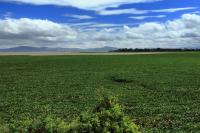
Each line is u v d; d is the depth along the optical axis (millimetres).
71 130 10609
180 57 134125
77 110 27797
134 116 25281
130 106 29750
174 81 49344
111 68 76188
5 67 81188
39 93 38531
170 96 35625
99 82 49219
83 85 45719
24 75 60812
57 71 69000
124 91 39469
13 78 55781
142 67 78625
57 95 36844
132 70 69688
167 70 69062
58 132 10453
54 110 27875
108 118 11078
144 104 30641
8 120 24297
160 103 31219
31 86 45062
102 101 11758
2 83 48906
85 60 114000
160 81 49344
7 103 31734
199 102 31766
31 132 10352
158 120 23891
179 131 20672
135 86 44656
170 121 23484
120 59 121000
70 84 46906
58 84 47031
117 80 52125
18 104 31188
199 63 92188
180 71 66375
